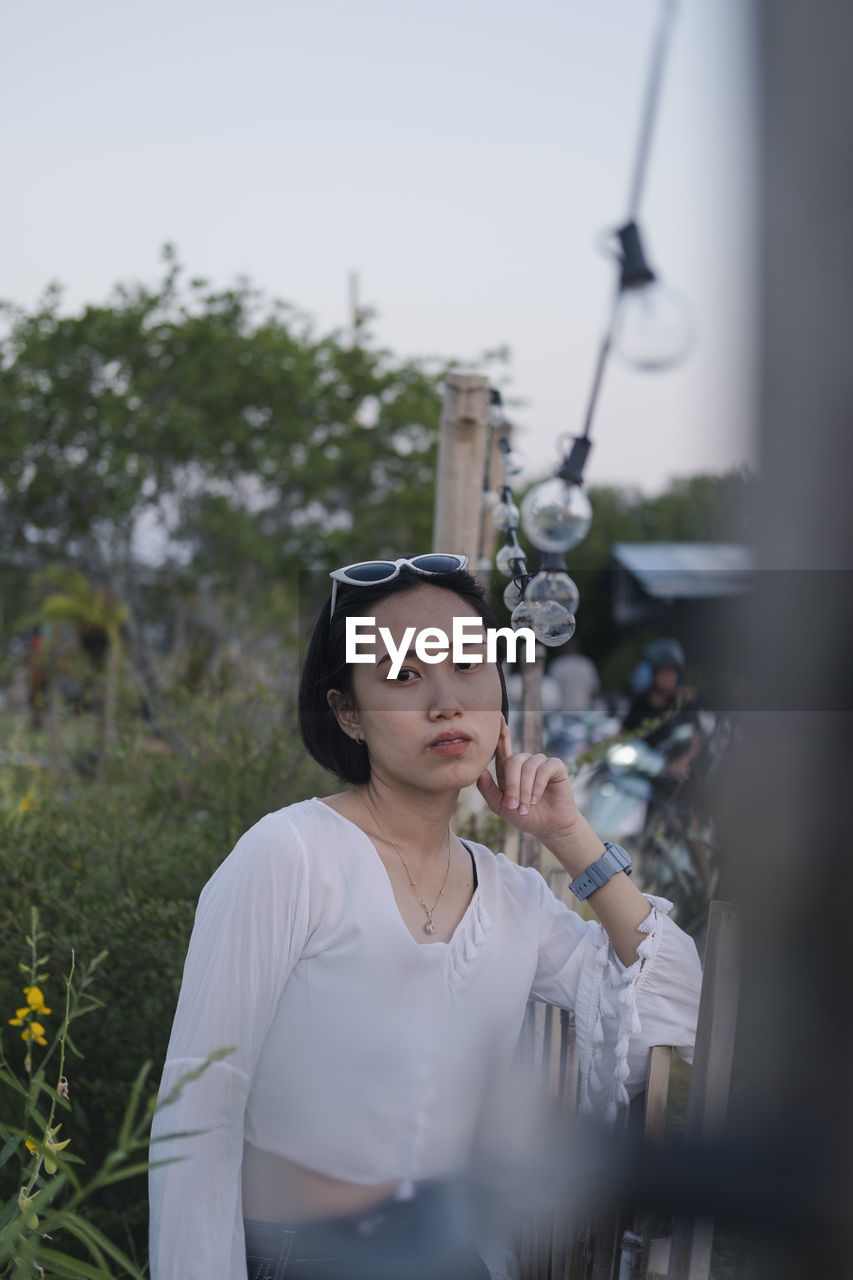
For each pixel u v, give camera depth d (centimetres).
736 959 137
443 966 156
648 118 109
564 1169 154
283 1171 154
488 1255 162
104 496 1483
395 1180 154
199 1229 144
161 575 1563
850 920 70
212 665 495
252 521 1566
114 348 1537
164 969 255
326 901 153
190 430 1479
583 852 171
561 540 201
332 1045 152
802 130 65
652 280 107
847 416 66
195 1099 146
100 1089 246
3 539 1516
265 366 1588
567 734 730
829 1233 77
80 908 264
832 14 65
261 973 149
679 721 405
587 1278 154
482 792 178
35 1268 132
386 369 1711
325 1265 149
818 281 65
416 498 1658
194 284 1587
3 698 885
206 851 298
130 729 434
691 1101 139
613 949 171
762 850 73
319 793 339
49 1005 252
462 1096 158
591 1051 170
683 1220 130
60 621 1223
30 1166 151
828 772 70
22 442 1467
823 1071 73
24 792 447
